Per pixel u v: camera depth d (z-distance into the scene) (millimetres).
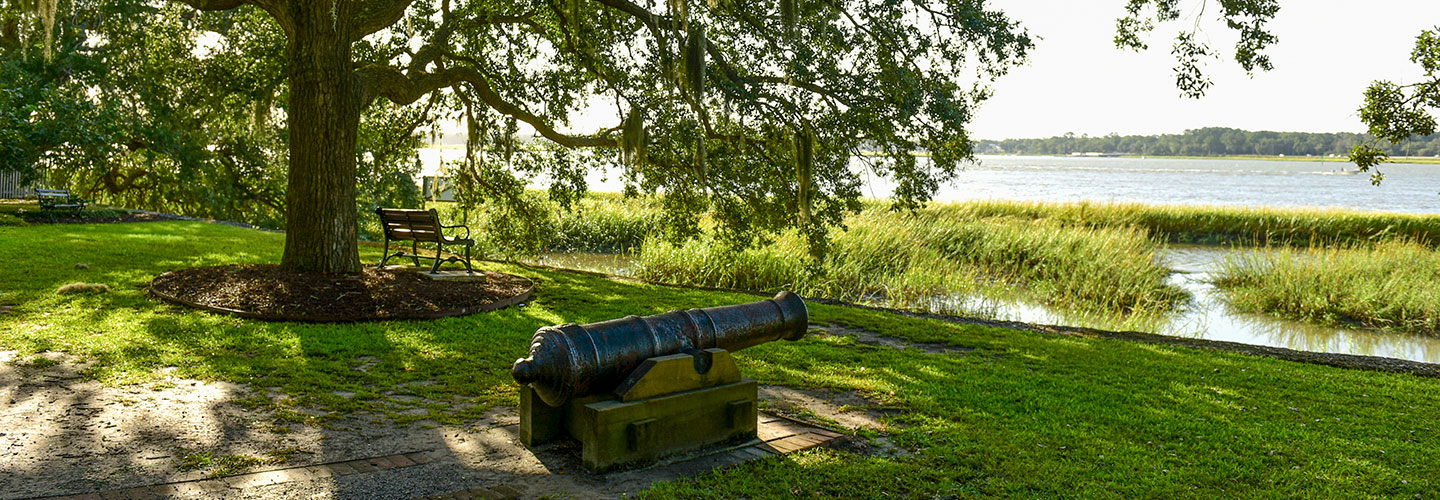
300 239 10172
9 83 18797
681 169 14484
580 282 13078
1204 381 7719
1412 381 8102
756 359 7918
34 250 12867
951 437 5547
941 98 12562
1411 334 14562
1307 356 9336
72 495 3957
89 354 6738
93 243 14266
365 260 14297
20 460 4406
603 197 35125
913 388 6953
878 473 4750
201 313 8516
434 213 10719
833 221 14898
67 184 24688
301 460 4621
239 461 4535
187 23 20156
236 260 13258
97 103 21250
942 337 9656
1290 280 17391
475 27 13586
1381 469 5191
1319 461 5297
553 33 14133
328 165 10094
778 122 13375
